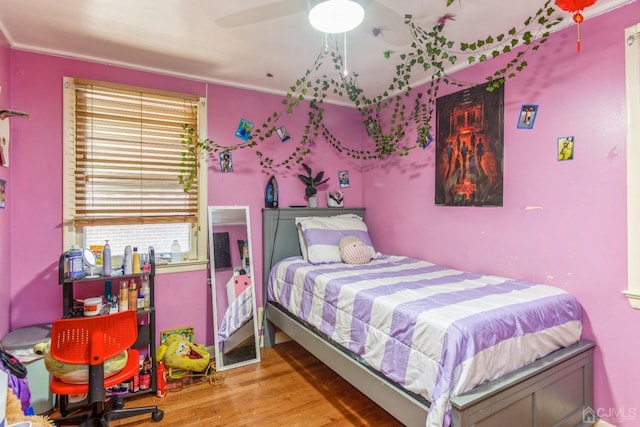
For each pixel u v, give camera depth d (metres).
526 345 1.57
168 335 2.64
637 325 1.71
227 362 2.64
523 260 2.20
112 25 2.00
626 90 1.73
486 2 1.79
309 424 1.92
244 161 3.01
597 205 1.85
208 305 2.82
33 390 1.92
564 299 1.83
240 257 2.89
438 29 2.06
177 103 2.71
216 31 2.07
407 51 2.36
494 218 2.36
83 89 2.38
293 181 3.26
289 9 1.81
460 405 1.26
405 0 1.76
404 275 2.36
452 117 2.64
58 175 2.32
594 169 1.86
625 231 1.75
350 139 3.60
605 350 1.82
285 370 2.60
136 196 2.56
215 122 2.88
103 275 2.16
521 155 2.20
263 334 3.05
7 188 2.11
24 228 2.22
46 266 2.28
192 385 2.37
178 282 2.70
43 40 2.17
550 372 1.61
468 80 2.53
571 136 1.95
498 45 2.27
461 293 1.86
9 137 2.13
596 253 1.86
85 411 2.06
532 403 1.54
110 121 2.47
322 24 1.56
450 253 2.68
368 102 3.19
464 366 1.33
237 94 2.98
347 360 1.94
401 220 3.16
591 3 1.46
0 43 2.01
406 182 3.10
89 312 2.06
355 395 2.23
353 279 2.22
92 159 2.41
